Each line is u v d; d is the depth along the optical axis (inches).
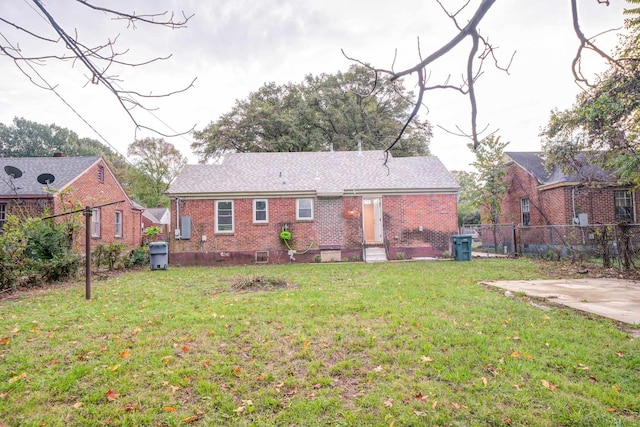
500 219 793.6
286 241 597.6
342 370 142.1
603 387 124.2
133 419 109.6
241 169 662.5
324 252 592.7
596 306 228.4
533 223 684.7
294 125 949.8
